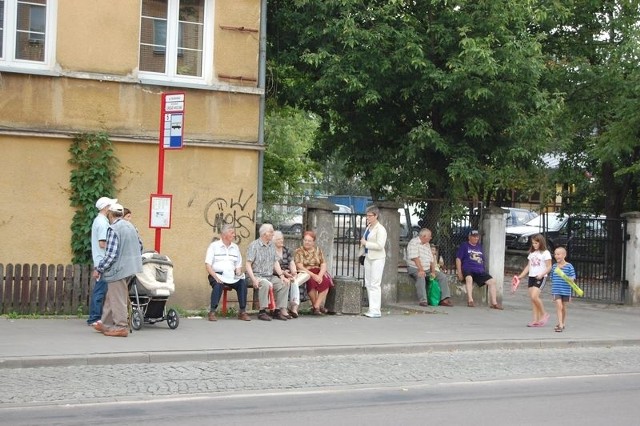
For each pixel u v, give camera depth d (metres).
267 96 21.34
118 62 16.84
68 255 16.53
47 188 16.38
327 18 19.86
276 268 16.53
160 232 15.94
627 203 31.28
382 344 14.03
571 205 32.53
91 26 16.64
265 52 18.33
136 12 16.95
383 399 10.35
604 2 24.92
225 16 17.72
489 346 14.88
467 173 19.80
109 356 11.91
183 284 17.42
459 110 20.61
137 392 10.24
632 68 25.22
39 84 16.28
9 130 16.03
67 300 15.86
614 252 22.77
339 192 49.47
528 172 23.70
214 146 17.58
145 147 17.08
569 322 18.23
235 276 16.03
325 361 12.93
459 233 20.92
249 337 14.08
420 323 16.80
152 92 17.11
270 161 28.92
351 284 17.52
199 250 17.55
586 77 24.97
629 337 16.42
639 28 24.94
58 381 10.67
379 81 20.02
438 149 19.98
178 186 17.38
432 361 13.35
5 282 15.48
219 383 10.96
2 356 11.55
